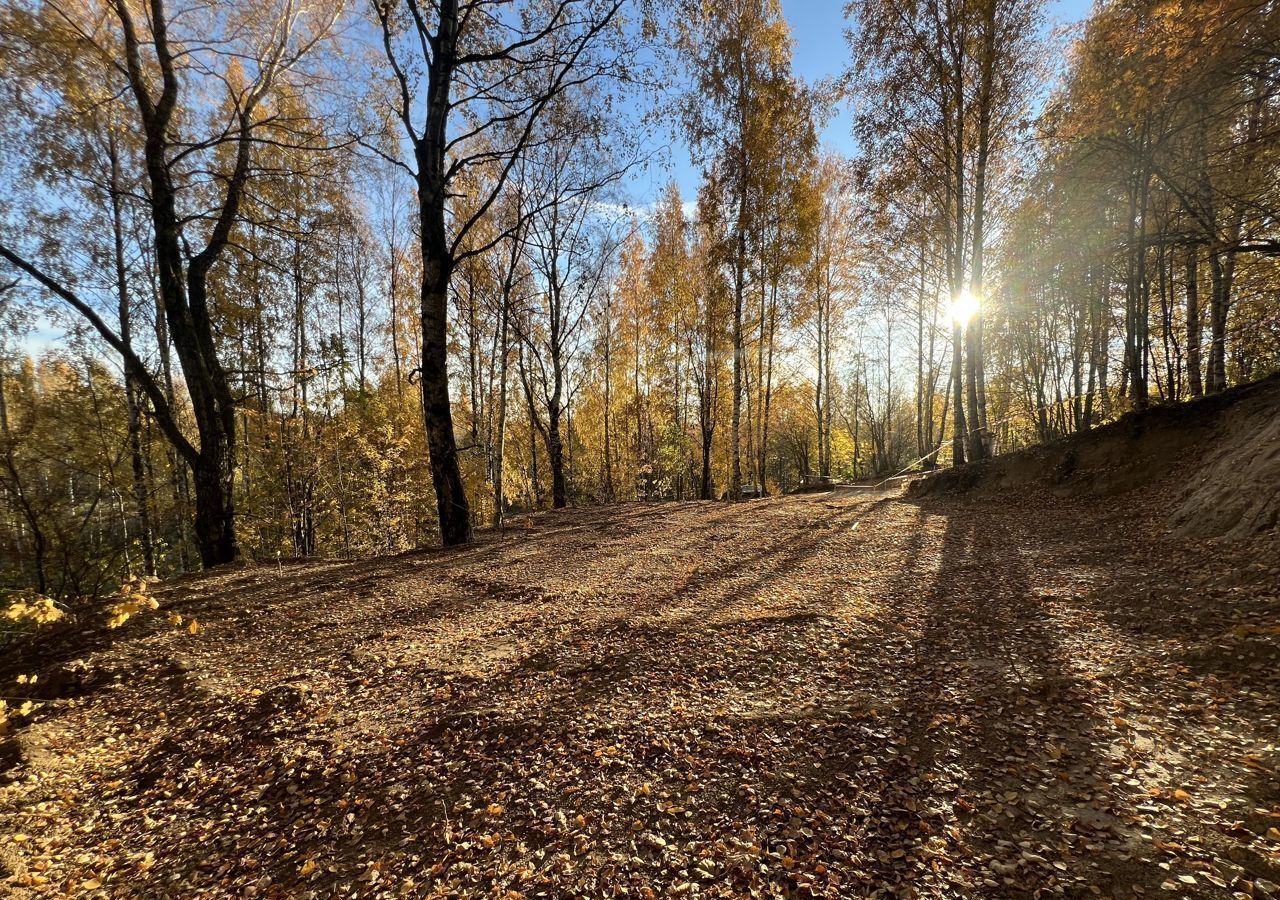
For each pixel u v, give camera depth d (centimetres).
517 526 1578
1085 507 1102
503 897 305
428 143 1139
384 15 1083
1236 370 1894
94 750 509
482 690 531
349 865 346
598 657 586
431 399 1228
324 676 588
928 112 1484
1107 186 1319
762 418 2752
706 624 657
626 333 2920
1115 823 311
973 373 1498
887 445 4409
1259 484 727
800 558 960
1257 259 1273
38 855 388
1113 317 1928
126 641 716
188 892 344
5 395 1323
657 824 350
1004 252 1639
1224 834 292
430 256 1170
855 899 278
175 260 1130
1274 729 365
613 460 3597
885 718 438
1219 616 526
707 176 1905
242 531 1856
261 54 1238
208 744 498
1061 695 448
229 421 1282
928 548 968
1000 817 327
